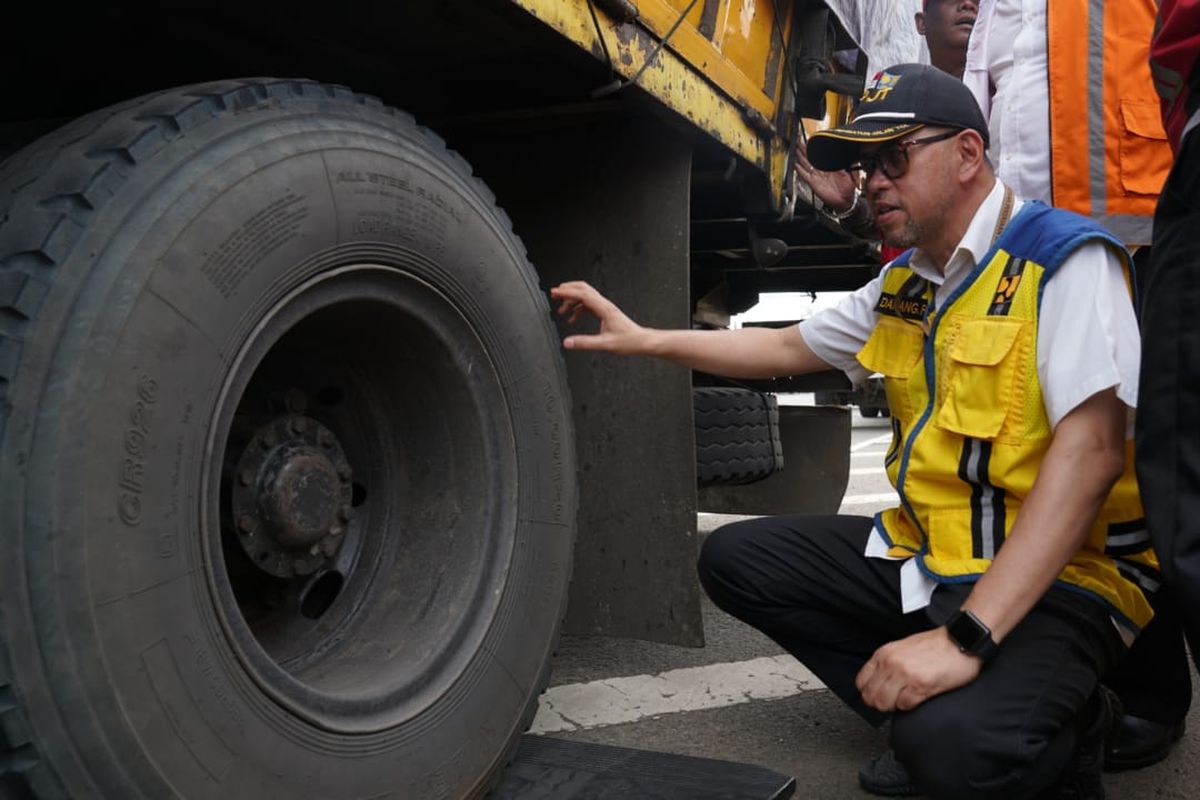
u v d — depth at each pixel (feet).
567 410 6.54
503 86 6.94
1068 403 5.43
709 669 9.38
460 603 5.67
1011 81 8.39
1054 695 5.40
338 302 5.04
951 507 6.03
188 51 6.03
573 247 7.72
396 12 5.62
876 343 6.70
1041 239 5.80
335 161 4.84
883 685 5.50
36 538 3.62
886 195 6.07
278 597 5.46
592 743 6.89
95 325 3.81
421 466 5.95
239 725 4.29
